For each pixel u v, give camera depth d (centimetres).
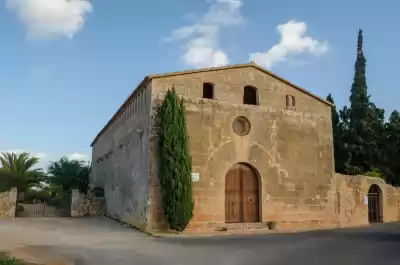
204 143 2100
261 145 2252
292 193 2289
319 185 2372
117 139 2905
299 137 2370
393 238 1744
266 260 1176
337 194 2452
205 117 2130
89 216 3061
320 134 2434
